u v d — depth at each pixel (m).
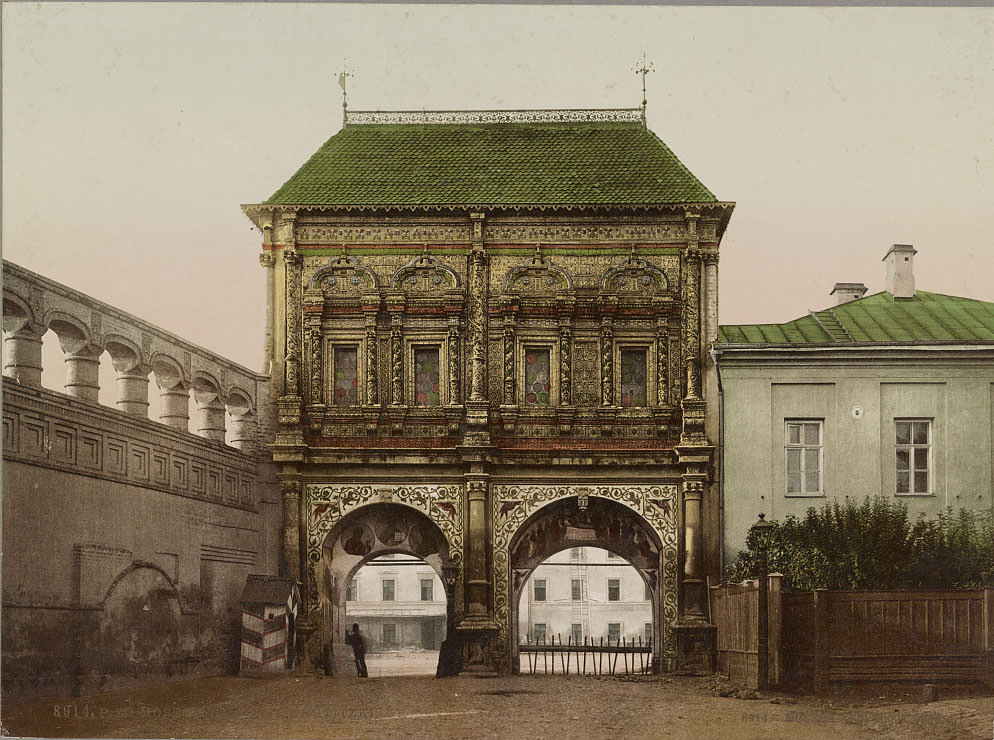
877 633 25.81
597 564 68.38
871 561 30.86
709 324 33.78
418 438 33.84
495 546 33.69
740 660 29.39
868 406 32.62
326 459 33.75
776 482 32.75
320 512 33.78
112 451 27.12
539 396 34.09
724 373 33.22
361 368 34.03
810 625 26.09
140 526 28.02
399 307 33.97
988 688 25.55
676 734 22.36
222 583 31.61
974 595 25.81
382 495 33.75
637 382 34.12
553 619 76.19
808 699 25.61
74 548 25.67
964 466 32.19
